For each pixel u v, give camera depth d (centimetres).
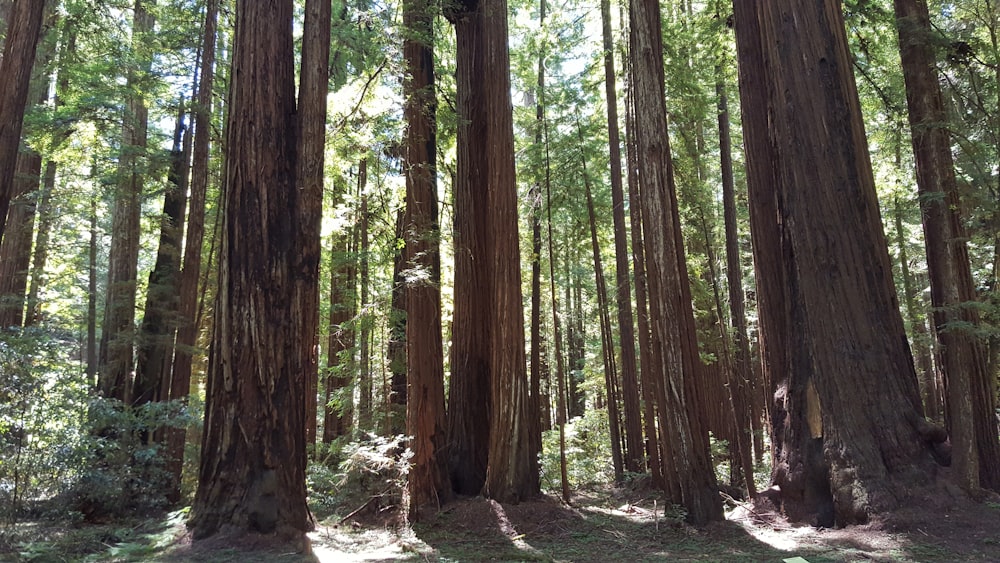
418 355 1005
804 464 881
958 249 1010
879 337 859
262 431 724
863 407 833
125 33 1339
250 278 751
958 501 746
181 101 1300
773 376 1018
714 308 1592
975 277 1391
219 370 738
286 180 795
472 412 1215
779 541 773
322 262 1504
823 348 876
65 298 1853
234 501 698
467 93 1323
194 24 1309
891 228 1736
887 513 755
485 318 1255
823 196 909
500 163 1168
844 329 866
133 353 1214
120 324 1217
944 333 883
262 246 761
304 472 761
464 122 1234
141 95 1265
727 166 1471
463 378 1234
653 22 970
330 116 1148
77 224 1819
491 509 989
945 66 1138
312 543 736
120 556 625
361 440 1125
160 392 1198
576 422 1955
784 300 989
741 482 1286
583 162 1573
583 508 1133
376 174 1181
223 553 636
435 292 1079
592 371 2056
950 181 1020
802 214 923
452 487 1152
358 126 1087
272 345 746
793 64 954
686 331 912
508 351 1099
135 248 1273
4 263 1359
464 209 1293
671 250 912
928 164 973
